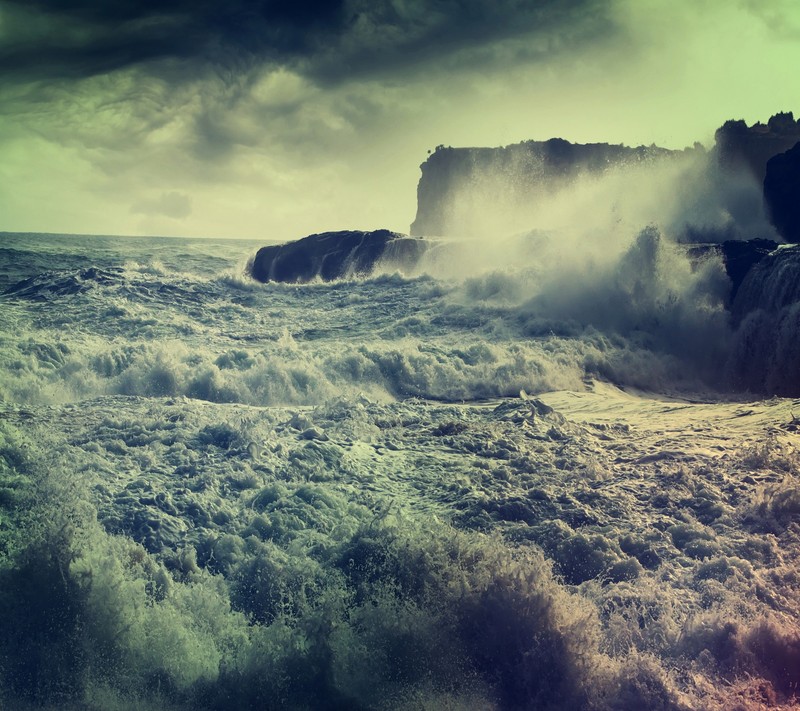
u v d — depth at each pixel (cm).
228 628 737
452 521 915
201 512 911
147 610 730
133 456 1059
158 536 858
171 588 770
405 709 670
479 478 1048
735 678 705
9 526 816
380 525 823
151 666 697
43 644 701
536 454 1144
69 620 711
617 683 685
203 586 778
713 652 720
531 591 720
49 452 995
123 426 1171
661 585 810
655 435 1251
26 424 1153
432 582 742
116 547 801
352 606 734
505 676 693
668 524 919
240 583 797
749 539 877
